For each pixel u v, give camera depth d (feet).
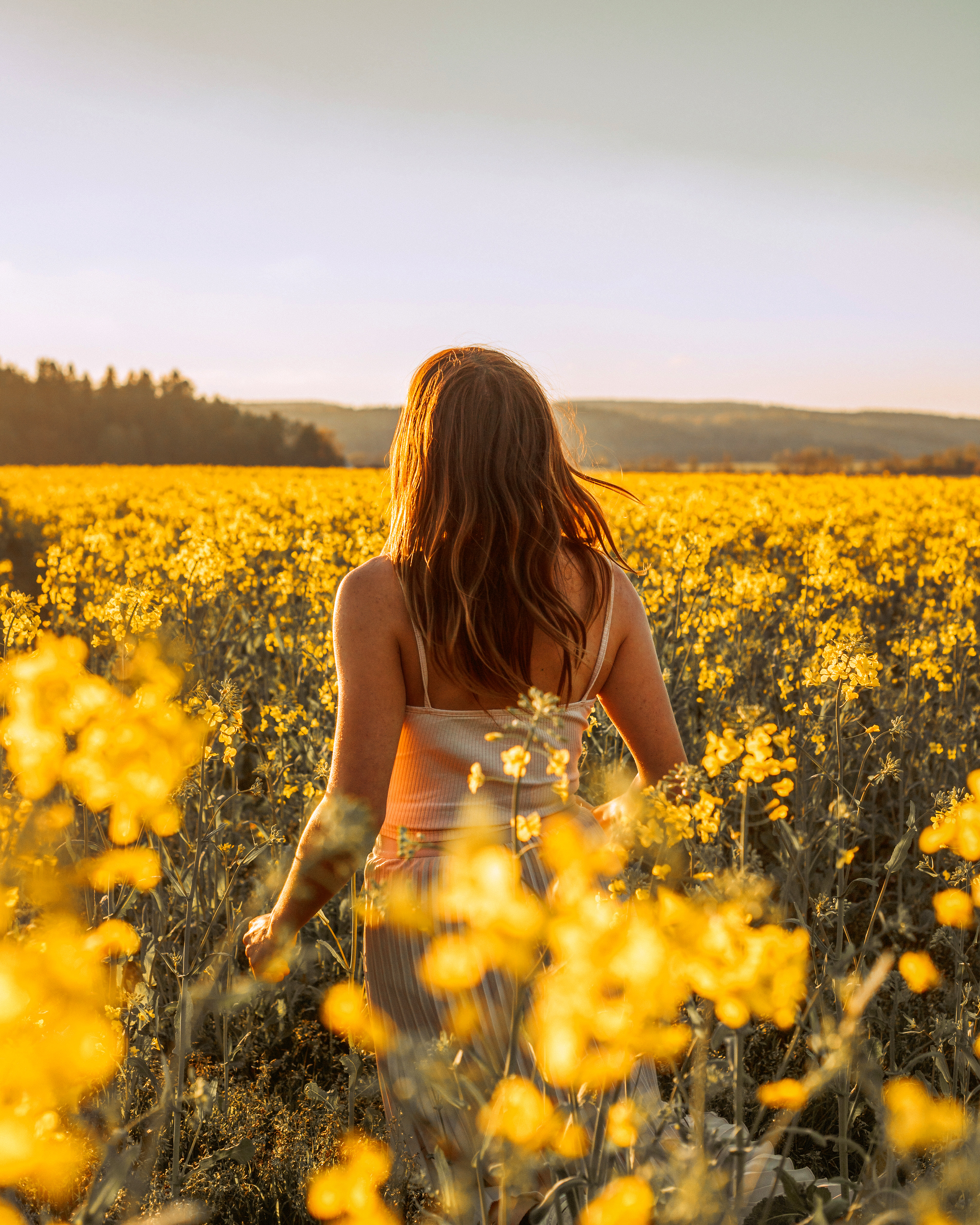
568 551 5.21
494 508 4.78
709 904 2.79
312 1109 7.16
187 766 2.89
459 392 4.93
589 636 5.20
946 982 8.44
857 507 56.85
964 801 6.59
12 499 65.87
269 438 307.17
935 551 31.60
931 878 11.18
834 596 19.06
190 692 6.29
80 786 2.76
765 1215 3.98
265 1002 8.31
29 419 297.94
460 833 4.83
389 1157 4.84
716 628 16.66
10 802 3.39
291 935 4.79
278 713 10.55
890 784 13.53
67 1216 4.35
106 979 2.59
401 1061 3.58
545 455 4.98
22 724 2.73
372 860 5.21
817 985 6.74
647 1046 2.47
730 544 33.81
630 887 4.80
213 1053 8.16
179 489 75.92
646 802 3.71
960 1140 3.21
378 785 4.88
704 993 2.52
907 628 16.43
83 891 6.36
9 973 2.26
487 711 4.91
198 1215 3.29
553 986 2.54
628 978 2.47
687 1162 3.07
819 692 10.64
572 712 5.18
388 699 4.93
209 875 8.97
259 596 23.11
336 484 76.18
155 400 323.16
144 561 20.89
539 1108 3.00
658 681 5.56
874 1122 7.04
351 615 4.96
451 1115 4.56
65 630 17.83
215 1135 6.66
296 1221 5.70
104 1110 3.86
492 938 2.59
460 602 4.78
